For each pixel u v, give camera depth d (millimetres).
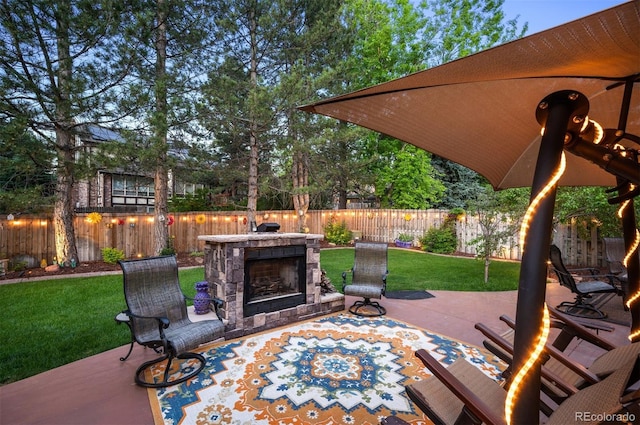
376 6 12789
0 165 5816
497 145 2344
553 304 5043
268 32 8617
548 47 1090
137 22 6121
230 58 8039
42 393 2559
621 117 1528
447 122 2008
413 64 13008
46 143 6285
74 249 7473
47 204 6992
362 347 3477
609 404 1349
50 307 4582
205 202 11766
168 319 2891
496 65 1257
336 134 9250
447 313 4602
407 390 1936
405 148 13359
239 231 10750
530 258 1084
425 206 13156
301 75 8047
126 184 15000
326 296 4695
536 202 1126
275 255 4062
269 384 2744
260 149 10039
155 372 2934
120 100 6461
